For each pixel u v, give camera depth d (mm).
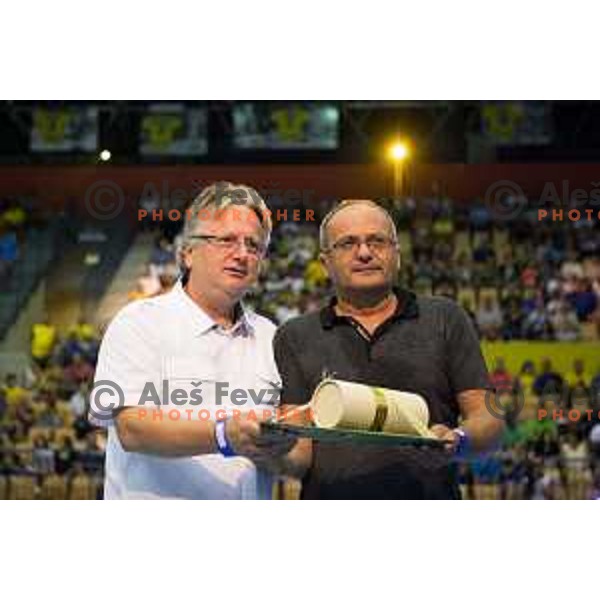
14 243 13477
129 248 13477
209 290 3561
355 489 3838
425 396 3859
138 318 3529
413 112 11844
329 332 3953
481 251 13328
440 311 3973
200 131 11758
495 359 12078
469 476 10258
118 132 11969
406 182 12078
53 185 12797
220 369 3553
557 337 12789
